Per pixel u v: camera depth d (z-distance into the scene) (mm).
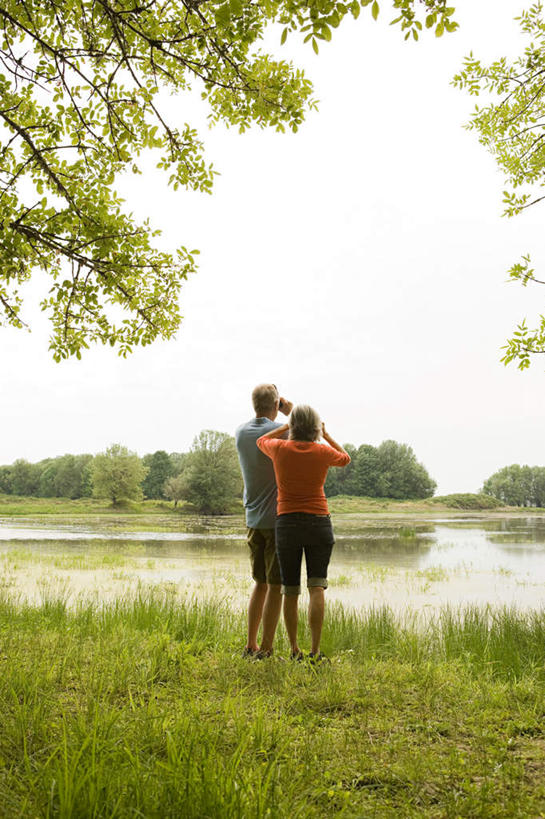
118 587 11227
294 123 4121
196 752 2062
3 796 1706
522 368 5609
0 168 4496
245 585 11867
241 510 81438
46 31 4258
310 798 1855
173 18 3992
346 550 22938
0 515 68688
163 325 5074
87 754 1933
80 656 3762
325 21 2611
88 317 4922
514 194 6406
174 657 3764
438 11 2592
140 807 1651
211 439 79750
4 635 4527
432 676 3594
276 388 4609
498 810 1810
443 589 11930
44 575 13227
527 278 5527
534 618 6344
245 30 3264
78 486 125625
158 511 81375
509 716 2875
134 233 4504
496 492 155250
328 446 4004
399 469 130500
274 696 3047
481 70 6590
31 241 4418
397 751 2324
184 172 4691
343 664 3943
